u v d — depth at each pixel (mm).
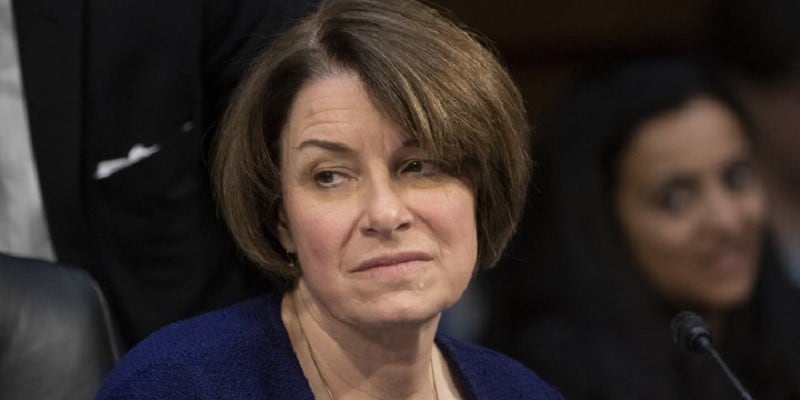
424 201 5375
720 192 10195
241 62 7719
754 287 10453
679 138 10148
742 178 10297
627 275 10133
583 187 10234
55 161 7680
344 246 5363
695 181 10195
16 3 7668
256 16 7742
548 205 10312
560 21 15125
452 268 5441
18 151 7754
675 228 10141
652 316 10055
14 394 6258
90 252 7785
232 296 8023
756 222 10312
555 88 15227
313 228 5383
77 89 7688
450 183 5469
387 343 5648
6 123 7738
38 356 6309
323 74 5410
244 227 5812
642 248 10227
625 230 10258
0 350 6281
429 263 5383
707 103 10258
